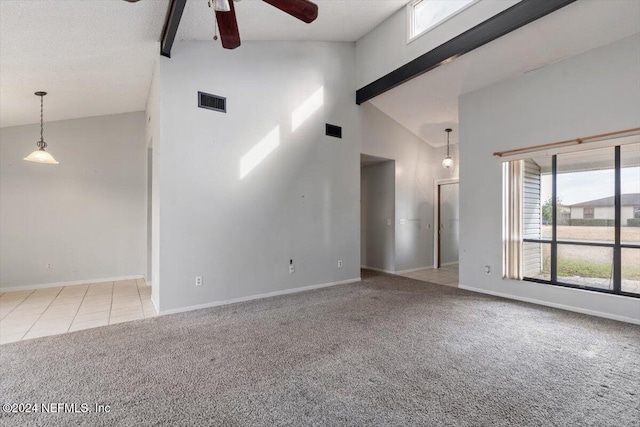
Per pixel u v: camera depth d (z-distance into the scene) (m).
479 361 2.51
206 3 3.18
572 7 3.02
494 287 4.52
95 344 2.84
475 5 3.65
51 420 1.81
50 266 5.07
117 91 4.58
